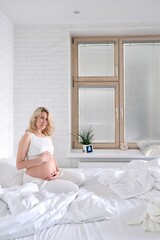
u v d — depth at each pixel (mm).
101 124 3984
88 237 1423
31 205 1613
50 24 3656
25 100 3729
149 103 3951
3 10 3146
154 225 1516
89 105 3990
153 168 2307
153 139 3971
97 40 3930
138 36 3904
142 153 3596
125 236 1433
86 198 1845
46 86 3703
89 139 3799
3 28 3250
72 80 3982
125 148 3859
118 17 3438
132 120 3973
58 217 1599
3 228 1432
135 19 3516
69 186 2246
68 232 1492
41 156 2410
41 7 3074
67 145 3711
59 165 3717
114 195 2123
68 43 3672
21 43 3688
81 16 3389
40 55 3686
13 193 1758
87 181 2564
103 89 3973
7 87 3443
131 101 3961
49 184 2270
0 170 2523
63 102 3701
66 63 3674
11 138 3637
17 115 3732
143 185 2119
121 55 3912
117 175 2361
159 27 3576
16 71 3709
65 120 3711
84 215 1645
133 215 1714
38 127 2537
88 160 3666
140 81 3941
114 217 1681
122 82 3928
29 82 3709
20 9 3125
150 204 1646
